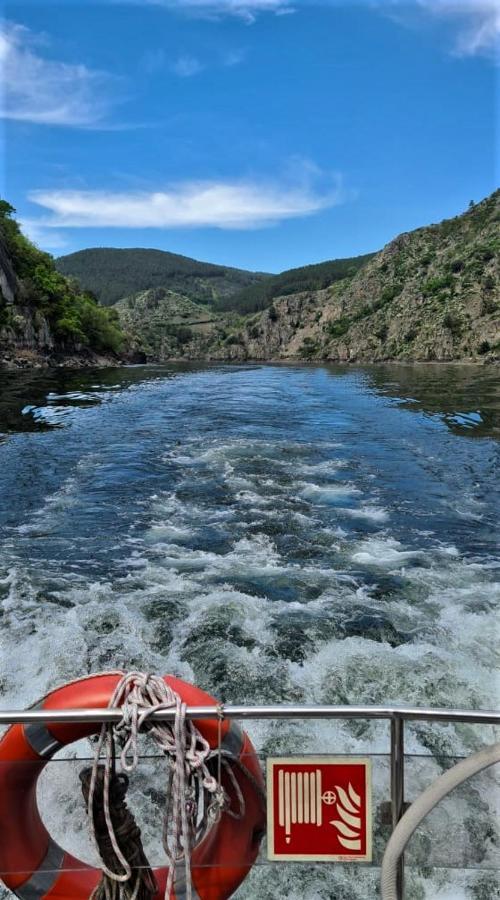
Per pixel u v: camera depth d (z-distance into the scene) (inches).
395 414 1029.8
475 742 169.0
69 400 1269.7
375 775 91.4
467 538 385.1
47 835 101.5
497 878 114.3
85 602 289.0
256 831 93.4
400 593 300.5
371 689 217.3
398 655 239.1
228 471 559.8
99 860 105.3
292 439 743.7
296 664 234.8
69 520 417.7
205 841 96.2
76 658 238.1
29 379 1999.3
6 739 92.4
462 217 7539.4
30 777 93.7
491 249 6048.2
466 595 297.9
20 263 3447.3
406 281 6870.1
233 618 271.9
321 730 172.7
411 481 531.5
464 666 229.9
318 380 2108.8
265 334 7564.0
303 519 418.9
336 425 879.1
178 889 95.1
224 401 1262.3
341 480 530.6
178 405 1171.9
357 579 318.3
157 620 270.5
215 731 90.0
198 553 355.9
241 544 370.3
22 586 306.8
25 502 462.3
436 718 86.8
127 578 318.7
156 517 423.2
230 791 92.4
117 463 597.6
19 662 234.8
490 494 492.1
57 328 3380.9
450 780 83.7
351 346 6028.5
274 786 90.9
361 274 7815.0
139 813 109.8
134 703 88.2
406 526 407.8
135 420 928.9
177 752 87.2
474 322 5064.0
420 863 96.8
